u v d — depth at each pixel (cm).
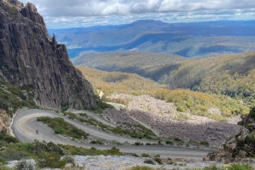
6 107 11769
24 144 4634
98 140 9775
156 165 3600
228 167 2770
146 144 9781
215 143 13412
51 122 10694
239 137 4456
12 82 18150
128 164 3575
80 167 3331
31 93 18050
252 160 3700
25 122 10712
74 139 9294
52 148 4650
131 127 17638
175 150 8850
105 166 3422
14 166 3084
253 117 4766
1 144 4925
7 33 19788
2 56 19138
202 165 3631
